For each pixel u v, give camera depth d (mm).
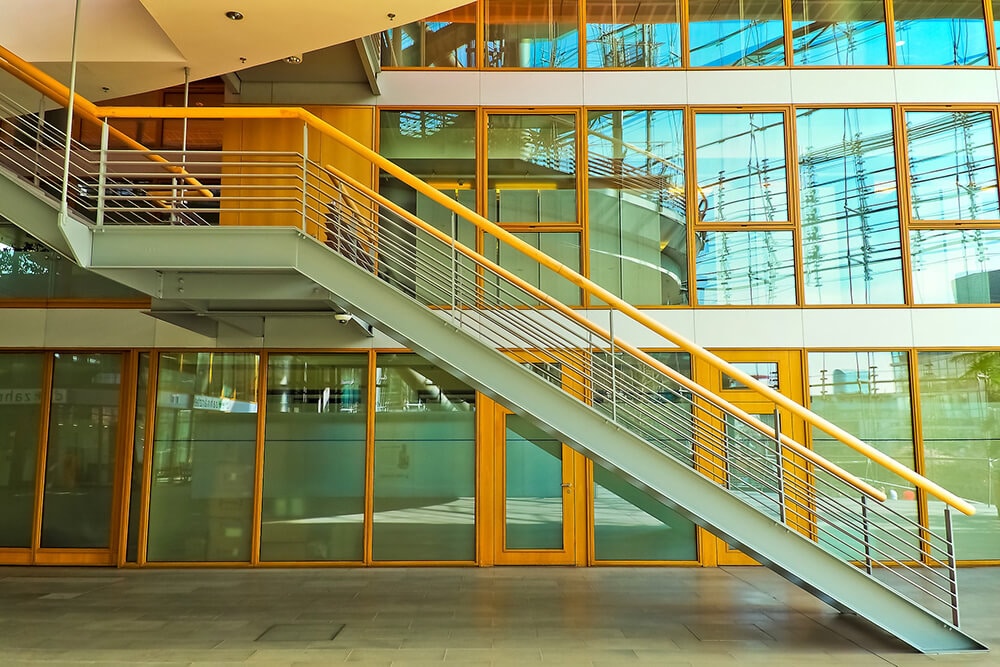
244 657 4418
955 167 7797
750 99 7820
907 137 7820
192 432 7453
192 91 8312
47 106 6812
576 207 7668
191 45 5871
